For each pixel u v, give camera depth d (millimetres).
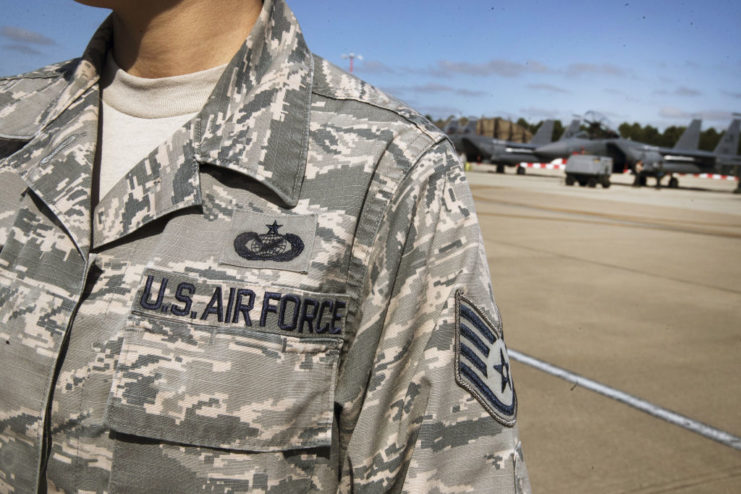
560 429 3199
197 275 670
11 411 692
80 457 673
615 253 9320
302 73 778
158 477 650
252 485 646
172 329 655
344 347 698
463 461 672
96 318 683
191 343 652
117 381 647
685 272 7965
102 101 847
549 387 3768
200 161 706
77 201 733
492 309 728
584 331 5020
